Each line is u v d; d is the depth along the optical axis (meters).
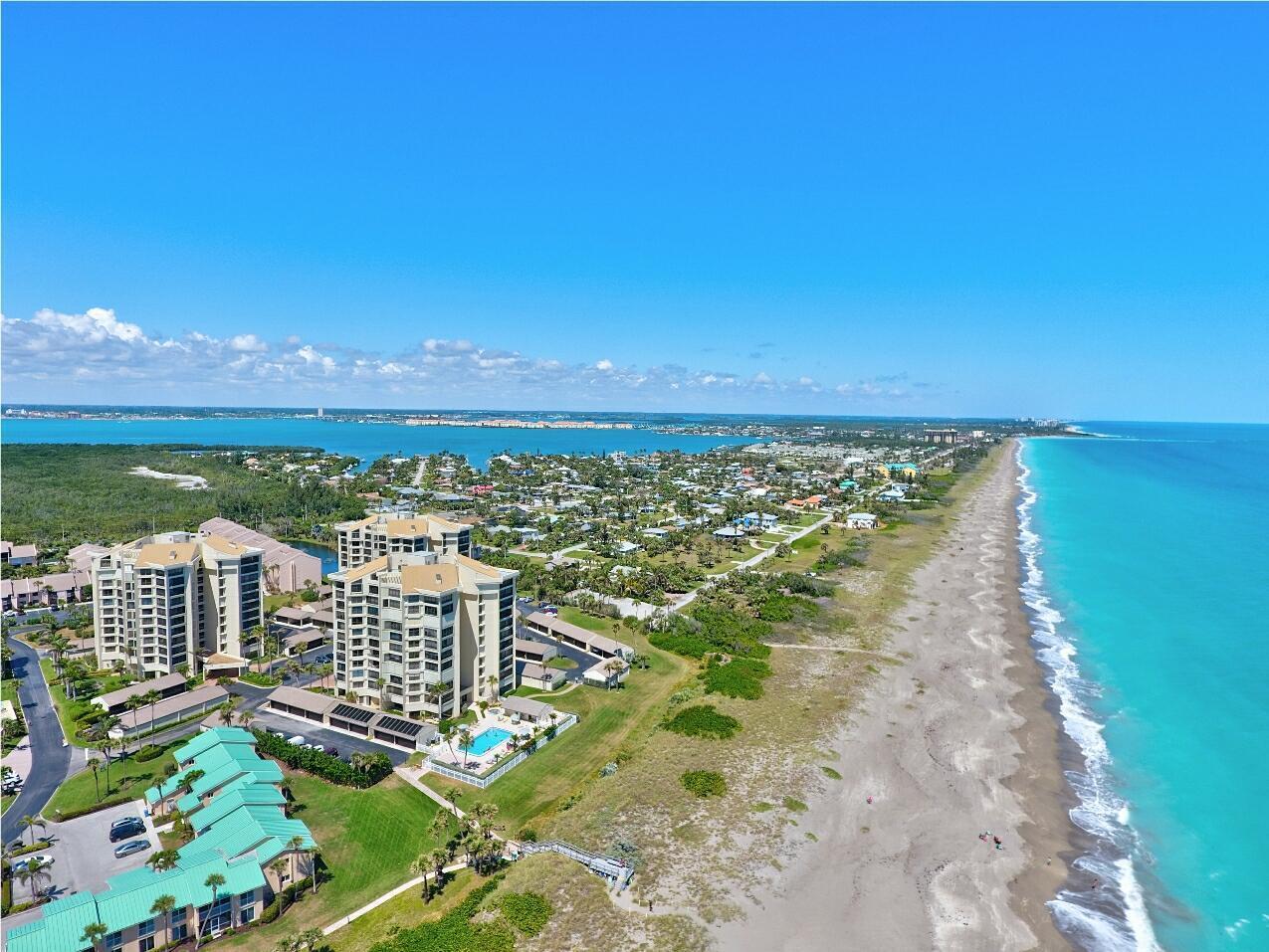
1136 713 119.38
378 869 78.25
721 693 122.69
